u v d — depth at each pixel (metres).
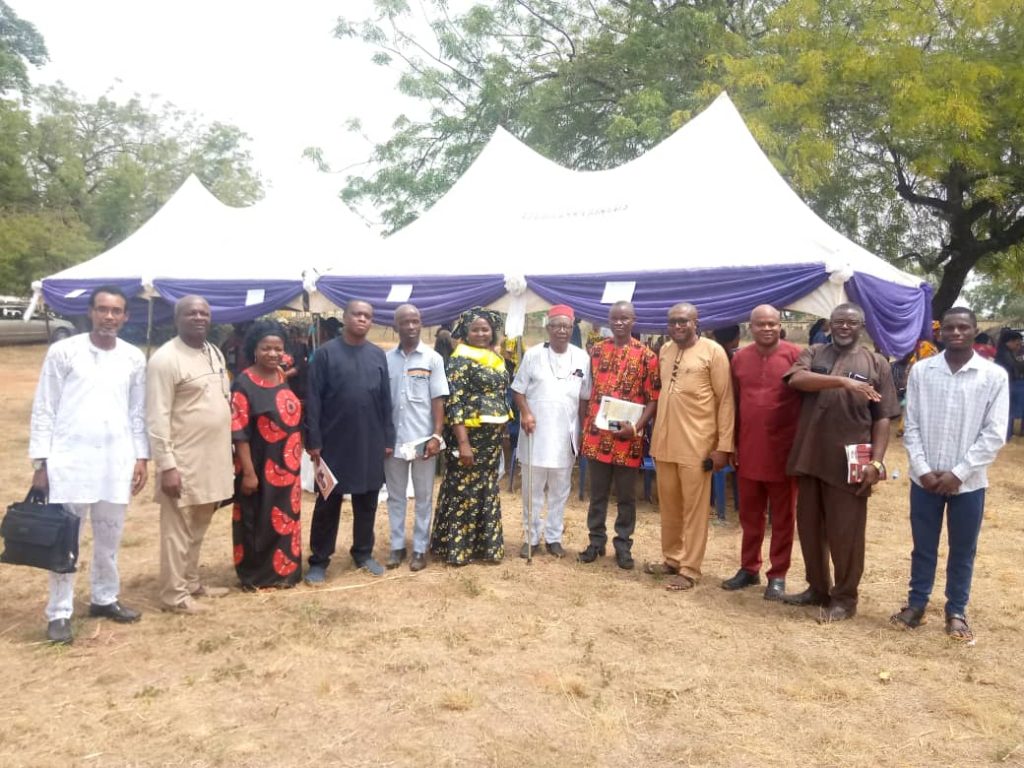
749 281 6.94
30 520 3.76
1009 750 3.13
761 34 16.86
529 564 5.53
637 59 16.80
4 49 31.72
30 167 31.39
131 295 10.56
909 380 4.38
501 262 8.44
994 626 4.48
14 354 25.20
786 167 13.15
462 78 19.41
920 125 13.03
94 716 3.26
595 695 3.55
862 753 3.11
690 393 4.99
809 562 4.69
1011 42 13.41
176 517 4.39
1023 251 16.84
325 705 3.41
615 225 8.35
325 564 5.16
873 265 7.64
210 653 3.91
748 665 3.91
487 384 5.34
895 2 13.45
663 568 5.38
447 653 3.98
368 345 5.17
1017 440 12.12
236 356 10.09
